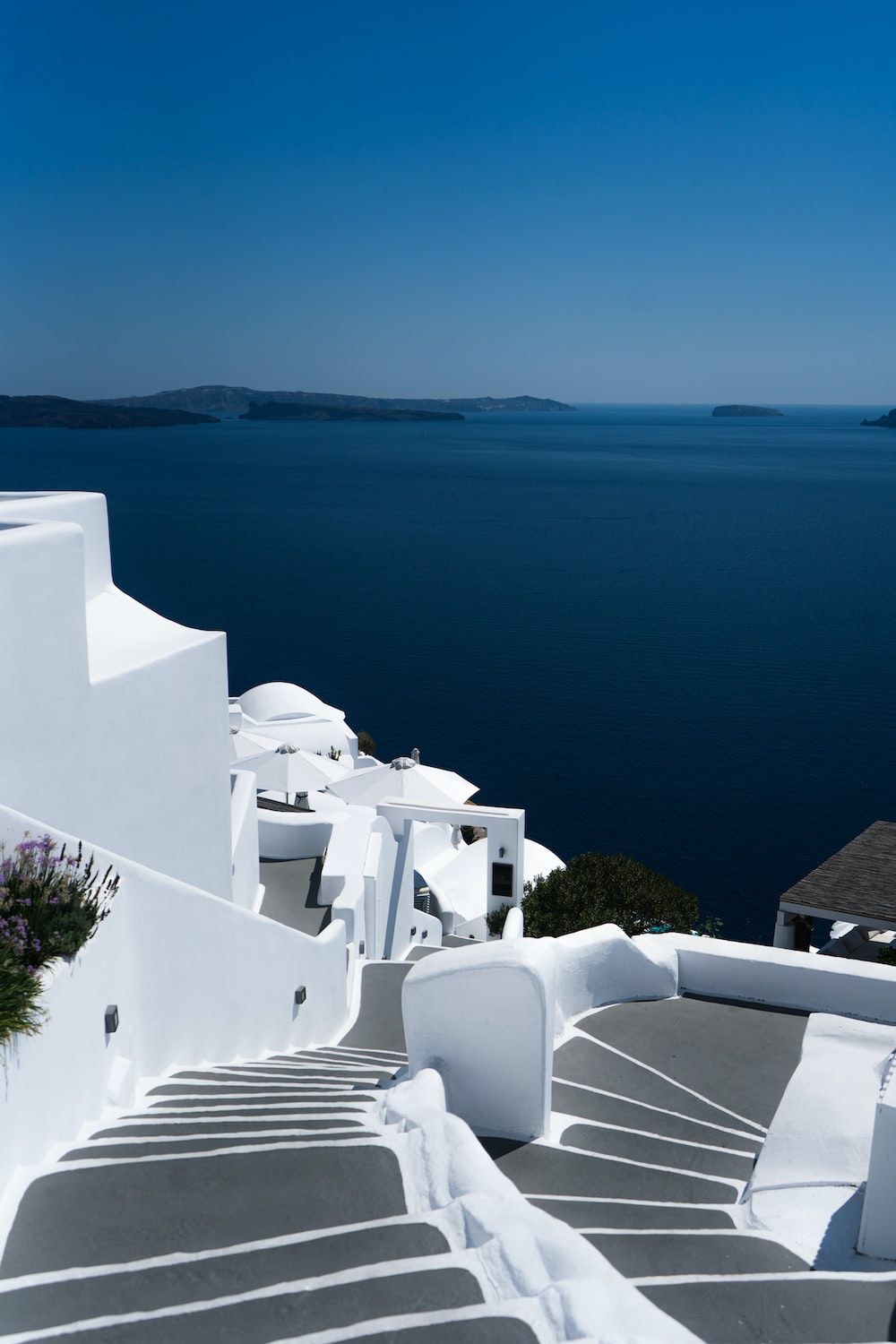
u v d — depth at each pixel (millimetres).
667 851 65875
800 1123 7227
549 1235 4574
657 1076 9000
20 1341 4211
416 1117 6629
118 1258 5309
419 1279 4453
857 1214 6234
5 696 10984
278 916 20250
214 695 15438
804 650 117375
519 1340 3824
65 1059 7496
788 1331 4613
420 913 29797
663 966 10773
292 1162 6219
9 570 10875
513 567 177500
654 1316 3807
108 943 8820
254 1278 4832
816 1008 10492
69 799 12172
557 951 10094
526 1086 7602
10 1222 5719
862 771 80188
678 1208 6469
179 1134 7406
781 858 64625
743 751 84750
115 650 14422
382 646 121188
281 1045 13805
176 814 14562
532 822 70875
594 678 107562
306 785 44844
